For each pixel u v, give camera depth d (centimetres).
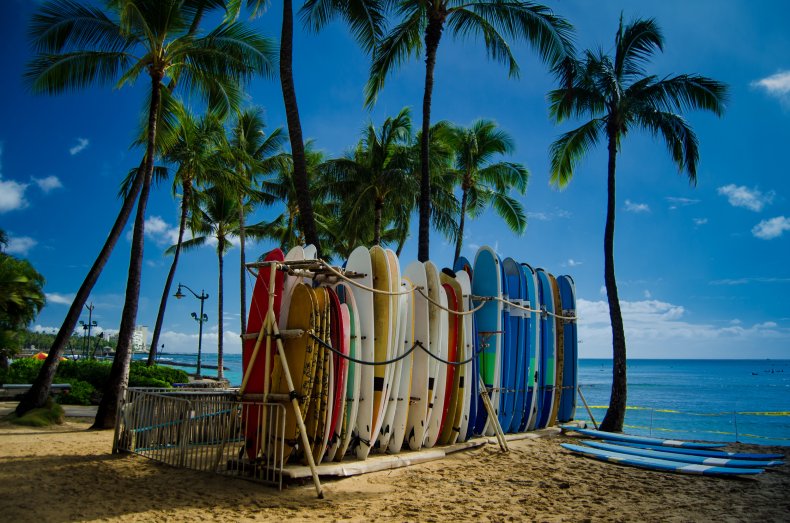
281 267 709
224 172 2175
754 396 5206
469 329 940
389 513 526
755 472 720
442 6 1333
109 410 1114
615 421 1204
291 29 1113
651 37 1291
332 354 688
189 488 594
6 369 2009
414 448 829
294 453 677
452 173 2288
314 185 2603
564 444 950
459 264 1127
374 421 754
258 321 709
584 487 658
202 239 3212
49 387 1234
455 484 661
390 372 777
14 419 1147
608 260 1273
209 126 2244
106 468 681
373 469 709
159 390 944
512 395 1045
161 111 1403
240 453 673
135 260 1195
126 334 1155
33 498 530
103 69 1307
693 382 7812
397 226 2506
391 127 2198
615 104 1284
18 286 2269
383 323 777
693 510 555
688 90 1262
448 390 899
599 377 9519
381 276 797
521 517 523
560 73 1300
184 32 1302
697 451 909
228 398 874
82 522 466
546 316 1156
